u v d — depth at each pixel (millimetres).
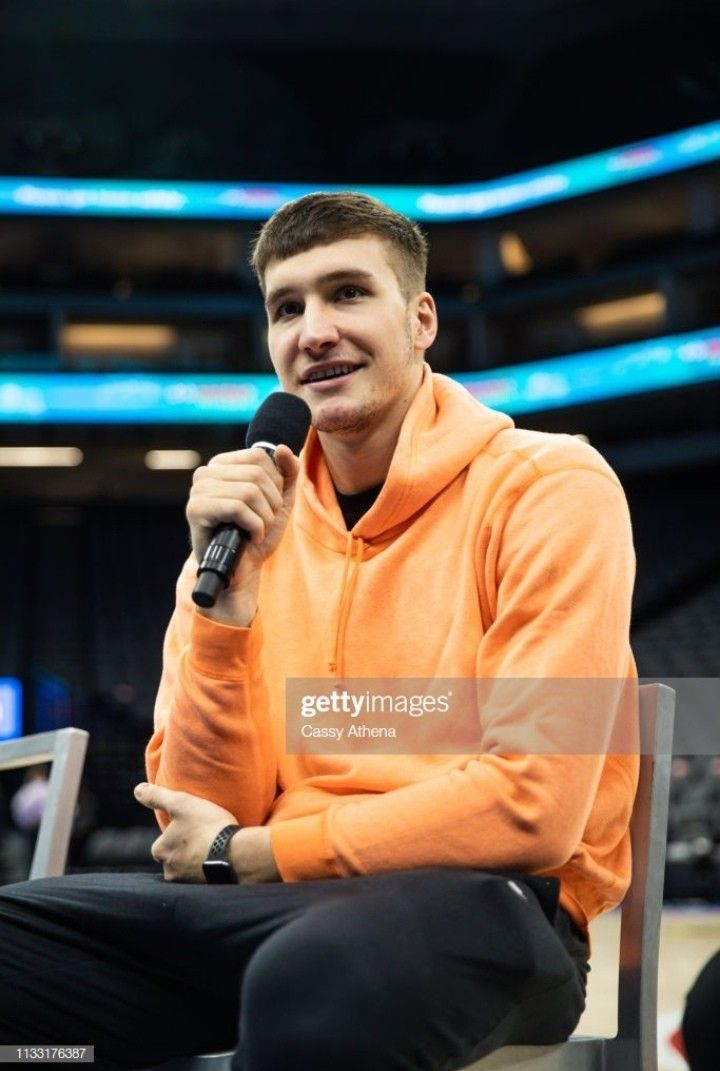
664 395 13406
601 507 1164
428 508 1255
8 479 15484
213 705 1180
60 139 14688
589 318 14914
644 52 14531
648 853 1192
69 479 15586
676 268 13734
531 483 1186
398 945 917
